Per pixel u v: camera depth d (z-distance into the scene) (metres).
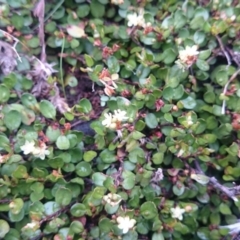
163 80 0.13
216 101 0.13
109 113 0.12
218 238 0.12
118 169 0.12
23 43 0.13
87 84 0.14
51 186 0.12
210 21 0.13
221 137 0.12
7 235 0.11
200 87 0.13
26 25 0.13
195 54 0.12
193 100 0.12
